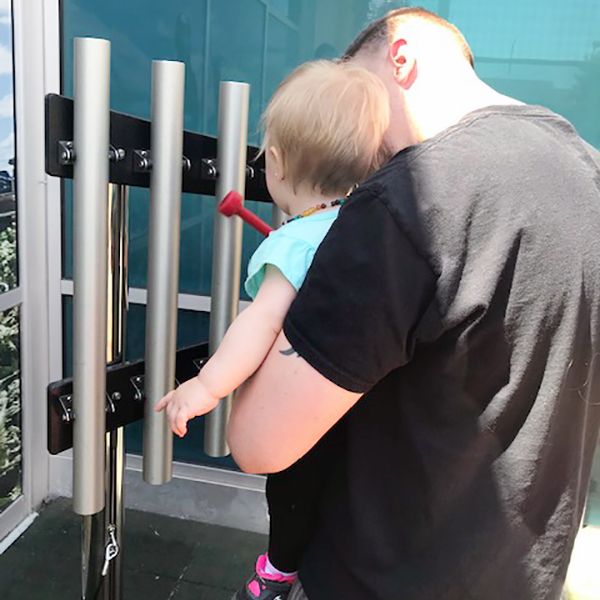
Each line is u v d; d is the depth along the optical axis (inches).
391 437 32.1
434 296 28.5
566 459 31.9
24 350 85.4
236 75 82.6
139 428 94.5
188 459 95.3
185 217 87.7
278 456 31.3
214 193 51.3
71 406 44.1
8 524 87.2
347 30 80.1
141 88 83.6
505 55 79.4
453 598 31.9
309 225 34.7
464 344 29.0
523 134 30.4
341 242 28.7
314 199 36.4
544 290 28.7
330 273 28.7
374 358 28.5
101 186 40.1
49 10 80.0
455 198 28.4
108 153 40.3
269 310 33.6
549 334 29.2
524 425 30.5
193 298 88.6
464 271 28.4
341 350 28.4
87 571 51.7
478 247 28.4
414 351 30.1
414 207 28.2
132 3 81.6
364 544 32.9
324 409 29.4
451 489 31.3
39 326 87.8
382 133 35.7
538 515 32.2
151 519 94.1
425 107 35.7
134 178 44.1
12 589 79.5
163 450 48.6
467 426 30.6
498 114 31.4
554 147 30.4
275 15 80.6
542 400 29.9
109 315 47.2
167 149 43.8
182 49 82.4
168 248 45.2
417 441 31.2
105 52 38.7
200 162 49.1
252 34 81.3
